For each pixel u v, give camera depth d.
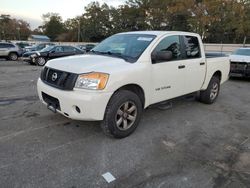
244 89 8.18
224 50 29.00
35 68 12.91
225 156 3.20
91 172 2.71
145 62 3.66
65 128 3.87
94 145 3.34
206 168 2.88
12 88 6.94
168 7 39.97
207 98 5.67
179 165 2.93
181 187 2.51
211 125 4.36
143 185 2.53
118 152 3.18
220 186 2.55
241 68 9.34
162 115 4.80
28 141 3.38
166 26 44.31
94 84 3.06
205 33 33.91
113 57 3.72
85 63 3.33
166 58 3.72
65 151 3.14
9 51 18.80
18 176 2.58
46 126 3.93
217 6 30.14
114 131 3.41
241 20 31.56
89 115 3.10
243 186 2.56
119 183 2.54
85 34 69.44
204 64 5.10
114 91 3.24
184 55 4.54
